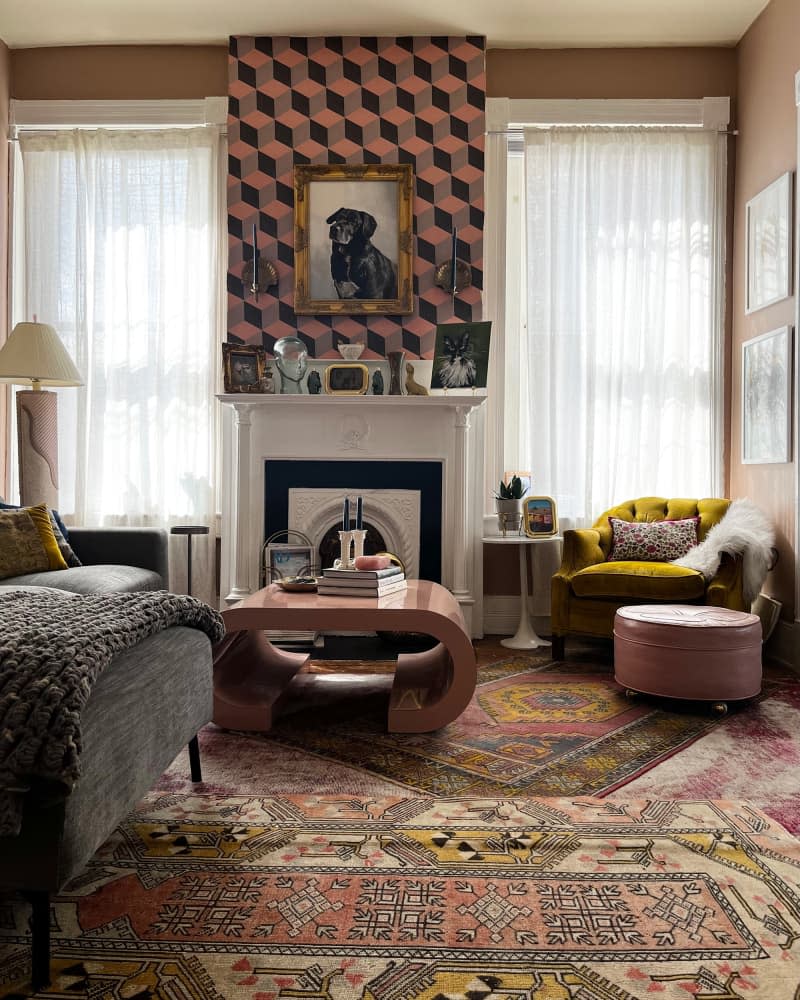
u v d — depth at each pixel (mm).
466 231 4621
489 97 4668
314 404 4422
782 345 3977
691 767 2475
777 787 2309
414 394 4441
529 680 3584
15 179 4766
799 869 1788
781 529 4027
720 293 4648
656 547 4121
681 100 4652
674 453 4625
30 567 3418
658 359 4617
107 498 4734
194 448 4668
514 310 4867
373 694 3314
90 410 4695
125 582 3311
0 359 3992
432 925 1559
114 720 1517
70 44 4703
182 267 4695
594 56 4688
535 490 4648
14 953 1453
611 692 3375
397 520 4426
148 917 1579
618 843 1913
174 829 1990
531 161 4617
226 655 2994
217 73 4711
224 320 4727
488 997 1341
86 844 1382
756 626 3068
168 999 1326
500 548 4738
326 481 4465
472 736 2781
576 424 4629
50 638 1496
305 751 2619
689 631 3004
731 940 1510
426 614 2684
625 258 4598
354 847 1896
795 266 3885
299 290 4633
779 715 3039
